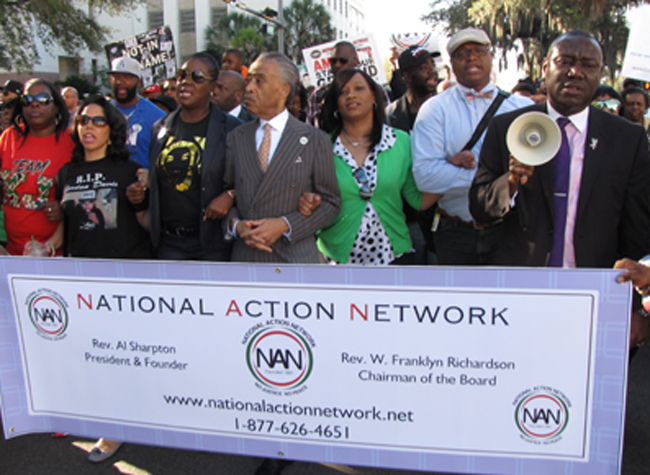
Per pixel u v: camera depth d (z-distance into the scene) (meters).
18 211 3.17
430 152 2.86
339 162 2.82
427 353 1.83
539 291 1.74
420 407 1.87
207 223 2.76
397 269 1.79
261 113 2.50
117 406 2.13
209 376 2.02
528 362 1.78
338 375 1.91
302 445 1.99
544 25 18.50
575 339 1.75
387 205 2.86
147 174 2.94
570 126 2.11
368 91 2.80
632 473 2.55
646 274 1.70
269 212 2.48
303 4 39.84
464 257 2.93
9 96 5.49
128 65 4.10
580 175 2.10
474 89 2.93
